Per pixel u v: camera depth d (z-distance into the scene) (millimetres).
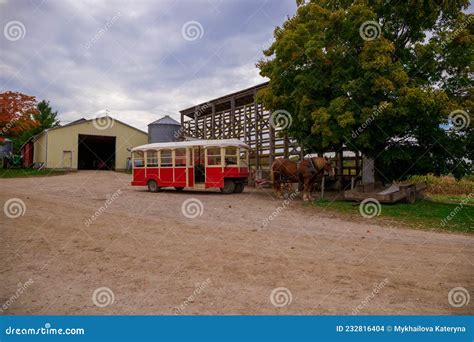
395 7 14711
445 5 14438
